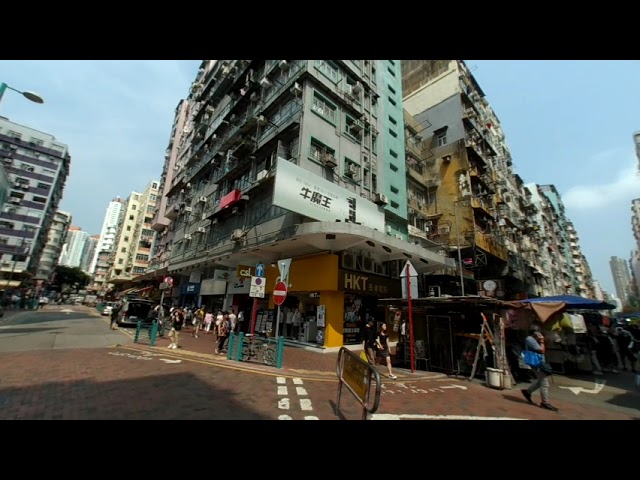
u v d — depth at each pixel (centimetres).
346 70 1866
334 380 766
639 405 683
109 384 596
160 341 1337
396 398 632
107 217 12319
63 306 5716
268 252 1661
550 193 6219
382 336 866
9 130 5653
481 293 2173
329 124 1644
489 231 2489
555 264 4594
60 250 8769
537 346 665
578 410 624
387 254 1656
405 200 2112
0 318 2131
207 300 2459
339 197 1455
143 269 5856
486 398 684
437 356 1016
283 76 1811
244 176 1969
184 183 3212
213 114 2952
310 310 1603
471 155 2533
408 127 2567
